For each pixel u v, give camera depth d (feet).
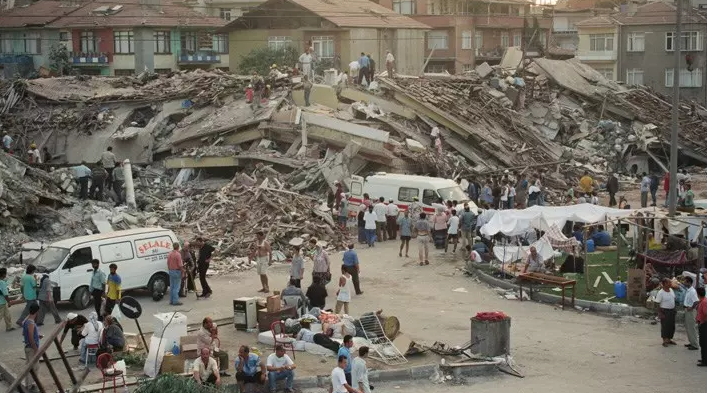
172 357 66.03
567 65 212.02
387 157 146.30
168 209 132.57
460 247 118.01
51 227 116.47
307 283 98.12
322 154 148.87
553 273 97.09
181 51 289.94
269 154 148.05
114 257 89.15
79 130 160.97
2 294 80.02
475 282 98.99
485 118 173.99
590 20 285.23
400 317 84.48
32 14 293.64
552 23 349.20
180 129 160.56
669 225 98.02
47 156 155.94
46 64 287.28
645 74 279.08
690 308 73.82
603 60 282.97
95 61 280.92
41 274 84.33
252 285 97.50
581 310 86.74
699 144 191.01
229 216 122.62
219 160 149.07
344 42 250.37
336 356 71.26
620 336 78.18
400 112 166.91
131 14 287.07
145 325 81.15
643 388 64.75
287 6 254.88
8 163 122.31
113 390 63.26
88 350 69.41
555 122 187.42
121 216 121.80
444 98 172.04
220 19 300.40
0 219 111.96
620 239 103.76
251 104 160.97
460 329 80.18
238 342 75.77
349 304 89.56
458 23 305.32
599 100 200.03
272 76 171.01
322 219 121.80
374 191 126.41
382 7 283.79
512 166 160.25
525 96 191.11
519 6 351.46
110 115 164.04
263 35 260.01
